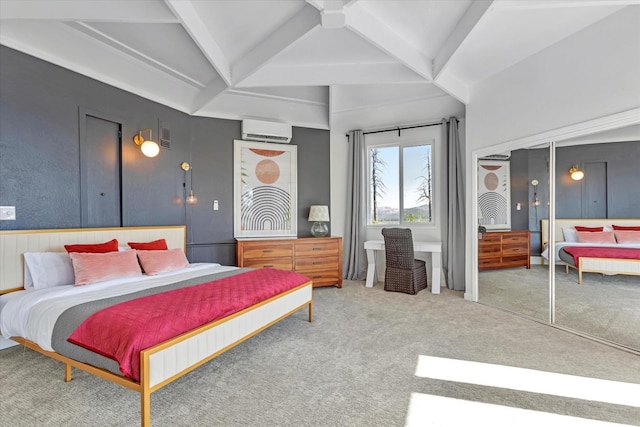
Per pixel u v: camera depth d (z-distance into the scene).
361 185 5.37
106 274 2.70
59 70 2.98
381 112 4.99
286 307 2.87
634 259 2.57
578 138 2.89
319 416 1.73
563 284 3.05
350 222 5.42
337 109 5.06
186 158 4.38
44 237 2.76
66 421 1.68
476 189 3.99
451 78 3.76
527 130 3.32
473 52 3.22
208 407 1.81
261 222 4.96
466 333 2.92
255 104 4.79
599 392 1.95
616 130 2.64
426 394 1.94
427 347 2.62
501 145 3.62
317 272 4.71
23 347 2.64
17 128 2.69
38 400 1.87
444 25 2.84
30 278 2.62
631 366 2.28
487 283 3.87
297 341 2.76
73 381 2.10
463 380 2.10
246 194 4.86
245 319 2.35
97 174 3.34
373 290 4.63
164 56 3.43
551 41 3.01
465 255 4.15
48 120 2.90
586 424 1.66
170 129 4.16
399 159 5.31
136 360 1.60
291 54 3.37
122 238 3.41
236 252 4.58
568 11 2.56
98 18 2.38
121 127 3.56
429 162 5.07
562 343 2.69
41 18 2.34
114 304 2.05
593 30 2.72
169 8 2.37
